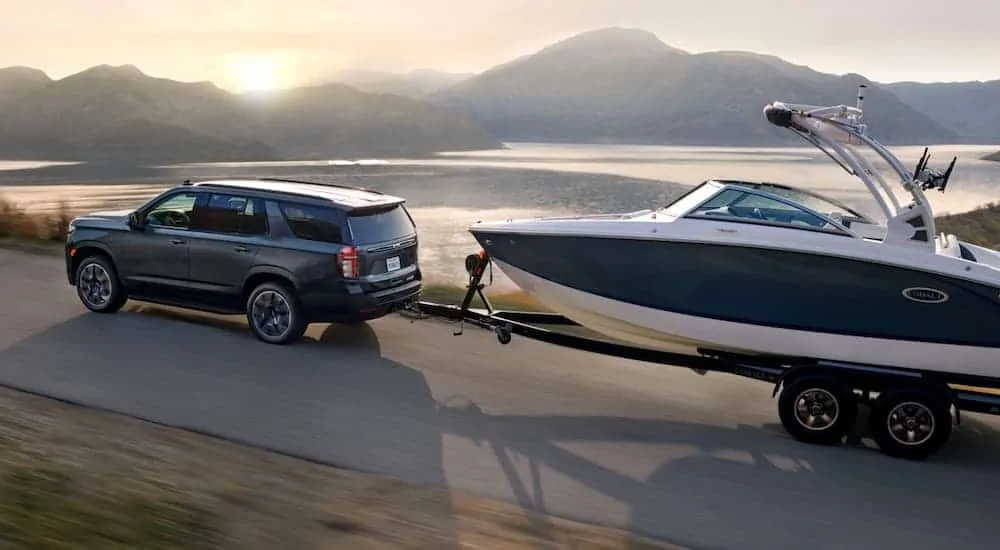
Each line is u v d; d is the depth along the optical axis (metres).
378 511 5.21
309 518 4.97
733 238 7.15
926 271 6.70
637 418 7.64
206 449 6.11
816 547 5.20
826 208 7.76
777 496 5.97
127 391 7.45
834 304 6.96
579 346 8.15
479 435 6.92
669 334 7.64
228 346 9.17
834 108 7.58
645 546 5.04
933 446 6.71
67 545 4.17
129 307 10.73
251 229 9.31
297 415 7.11
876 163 7.44
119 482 5.21
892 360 6.95
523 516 5.36
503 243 8.22
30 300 10.91
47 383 7.51
